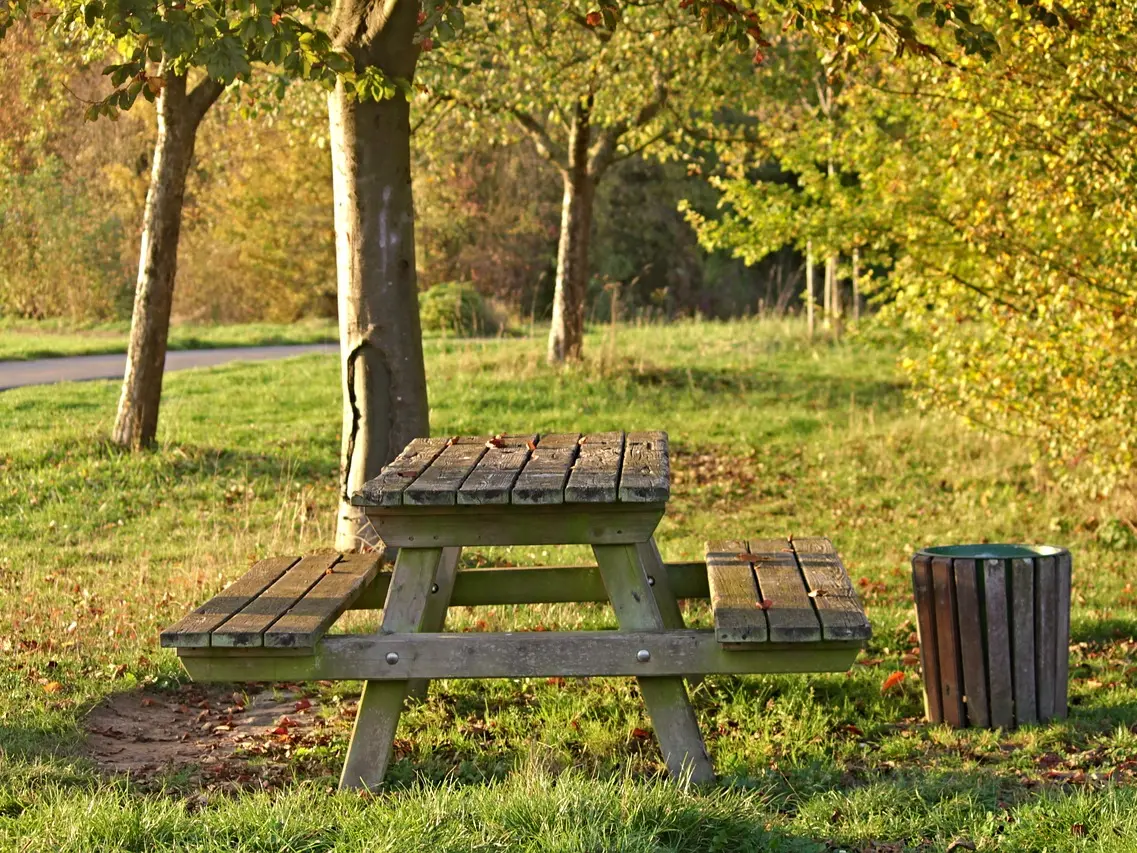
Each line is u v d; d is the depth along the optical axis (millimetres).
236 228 42781
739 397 18516
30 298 37125
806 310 27375
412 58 7660
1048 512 11391
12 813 4000
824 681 5789
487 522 4594
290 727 5418
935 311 10617
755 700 5457
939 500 12383
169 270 13555
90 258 37125
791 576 4996
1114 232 8578
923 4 6574
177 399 18297
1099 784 4246
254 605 4684
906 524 11320
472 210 44750
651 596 4543
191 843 3646
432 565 4637
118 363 25078
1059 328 9398
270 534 10250
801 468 14109
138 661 6297
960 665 5195
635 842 3500
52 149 36281
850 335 11523
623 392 18250
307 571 5352
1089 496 11227
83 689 5785
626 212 48594
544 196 47500
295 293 43531
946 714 5242
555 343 20016
